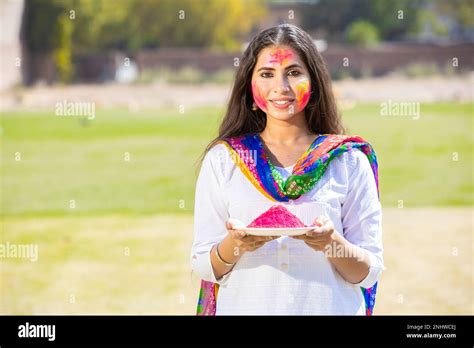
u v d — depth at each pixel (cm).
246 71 311
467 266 817
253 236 271
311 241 269
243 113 319
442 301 677
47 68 3950
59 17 3944
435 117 2308
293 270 284
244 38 5056
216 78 3475
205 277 293
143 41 4356
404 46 4188
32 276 800
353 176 293
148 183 1410
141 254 898
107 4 4169
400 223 1066
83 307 684
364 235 292
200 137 1973
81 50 4200
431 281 754
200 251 294
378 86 3142
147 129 2141
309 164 288
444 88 3023
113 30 4259
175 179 1448
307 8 4972
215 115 2456
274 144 305
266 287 284
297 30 309
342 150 291
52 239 991
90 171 1547
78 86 3544
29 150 1827
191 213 1161
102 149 1823
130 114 2514
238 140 302
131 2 4234
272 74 302
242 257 289
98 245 951
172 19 4334
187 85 3394
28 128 2186
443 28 5056
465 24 4906
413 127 2098
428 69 3438
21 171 1562
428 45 4066
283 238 286
